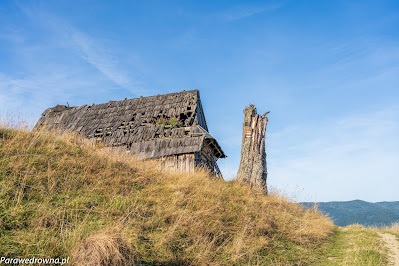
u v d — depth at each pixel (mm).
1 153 7398
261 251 6832
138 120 17641
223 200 9227
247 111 13469
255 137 12820
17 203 5707
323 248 8023
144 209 7078
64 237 5133
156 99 18906
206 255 5902
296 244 7879
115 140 16266
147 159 14578
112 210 6543
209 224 7219
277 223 8844
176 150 14430
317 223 10031
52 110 21438
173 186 8812
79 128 18328
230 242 6840
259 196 10984
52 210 5910
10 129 9062
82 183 7566
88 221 5926
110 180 8164
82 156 9078
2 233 4859
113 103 19828
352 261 6828
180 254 5781
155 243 5883
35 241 4844
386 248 8102
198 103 18219
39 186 6676
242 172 12422
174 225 6559
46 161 7875
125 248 4953
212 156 17250
